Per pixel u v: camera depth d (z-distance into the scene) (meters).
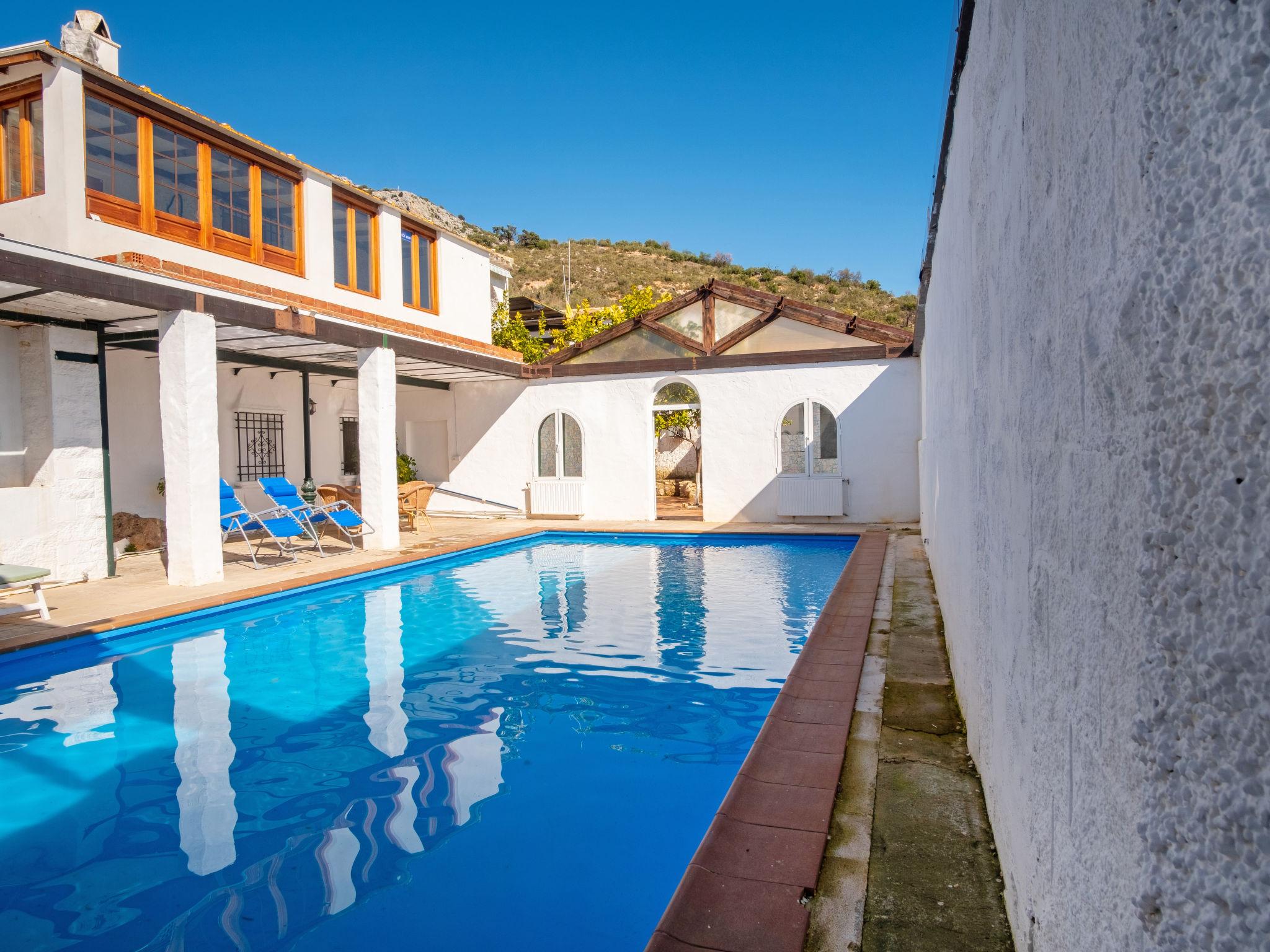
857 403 12.09
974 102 2.95
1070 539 1.19
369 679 5.27
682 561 9.93
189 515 7.46
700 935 1.96
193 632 6.60
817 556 10.07
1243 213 0.59
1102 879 0.96
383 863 2.95
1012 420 1.91
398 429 15.37
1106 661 0.94
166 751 4.08
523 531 12.01
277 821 3.30
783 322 12.56
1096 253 1.02
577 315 21.56
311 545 10.79
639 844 3.09
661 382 13.27
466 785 3.63
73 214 8.02
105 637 6.00
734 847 2.40
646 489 13.48
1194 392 0.67
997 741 2.21
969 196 3.21
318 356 11.16
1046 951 1.37
